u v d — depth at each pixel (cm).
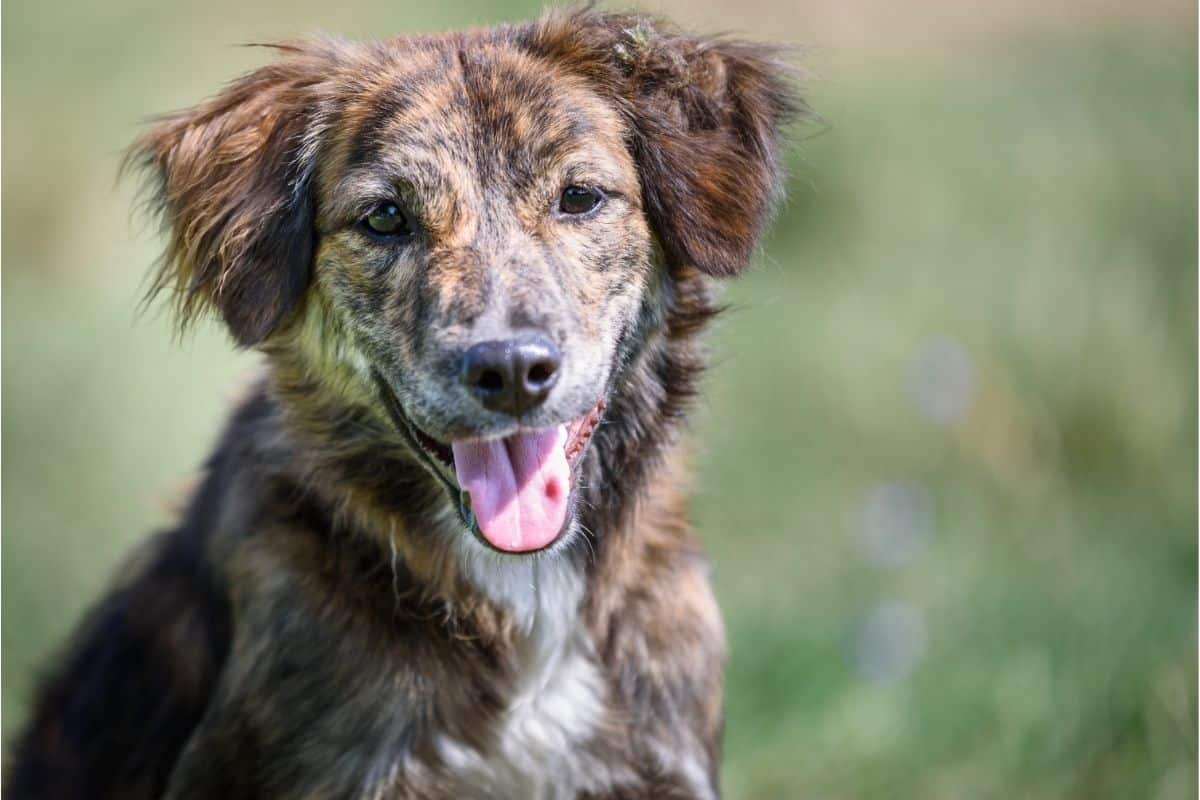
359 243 615
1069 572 932
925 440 1138
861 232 1411
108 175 1585
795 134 717
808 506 1127
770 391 1229
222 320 641
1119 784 778
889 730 827
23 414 1249
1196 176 1208
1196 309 1094
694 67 658
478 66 630
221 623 661
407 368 592
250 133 645
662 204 641
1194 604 859
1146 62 1599
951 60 1759
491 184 609
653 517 671
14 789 760
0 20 1819
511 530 588
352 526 631
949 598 937
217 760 630
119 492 1203
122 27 1845
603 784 647
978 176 1408
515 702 639
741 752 841
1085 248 1191
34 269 1544
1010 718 816
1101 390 1075
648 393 657
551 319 577
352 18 1908
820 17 1917
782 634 912
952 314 1203
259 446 660
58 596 1123
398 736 622
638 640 656
